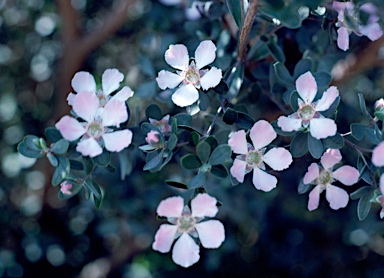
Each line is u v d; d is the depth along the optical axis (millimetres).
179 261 215
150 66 366
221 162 217
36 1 477
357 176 235
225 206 428
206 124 270
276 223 503
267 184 226
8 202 494
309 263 508
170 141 226
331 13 263
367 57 374
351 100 442
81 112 219
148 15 427
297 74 278
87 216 501
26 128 492
